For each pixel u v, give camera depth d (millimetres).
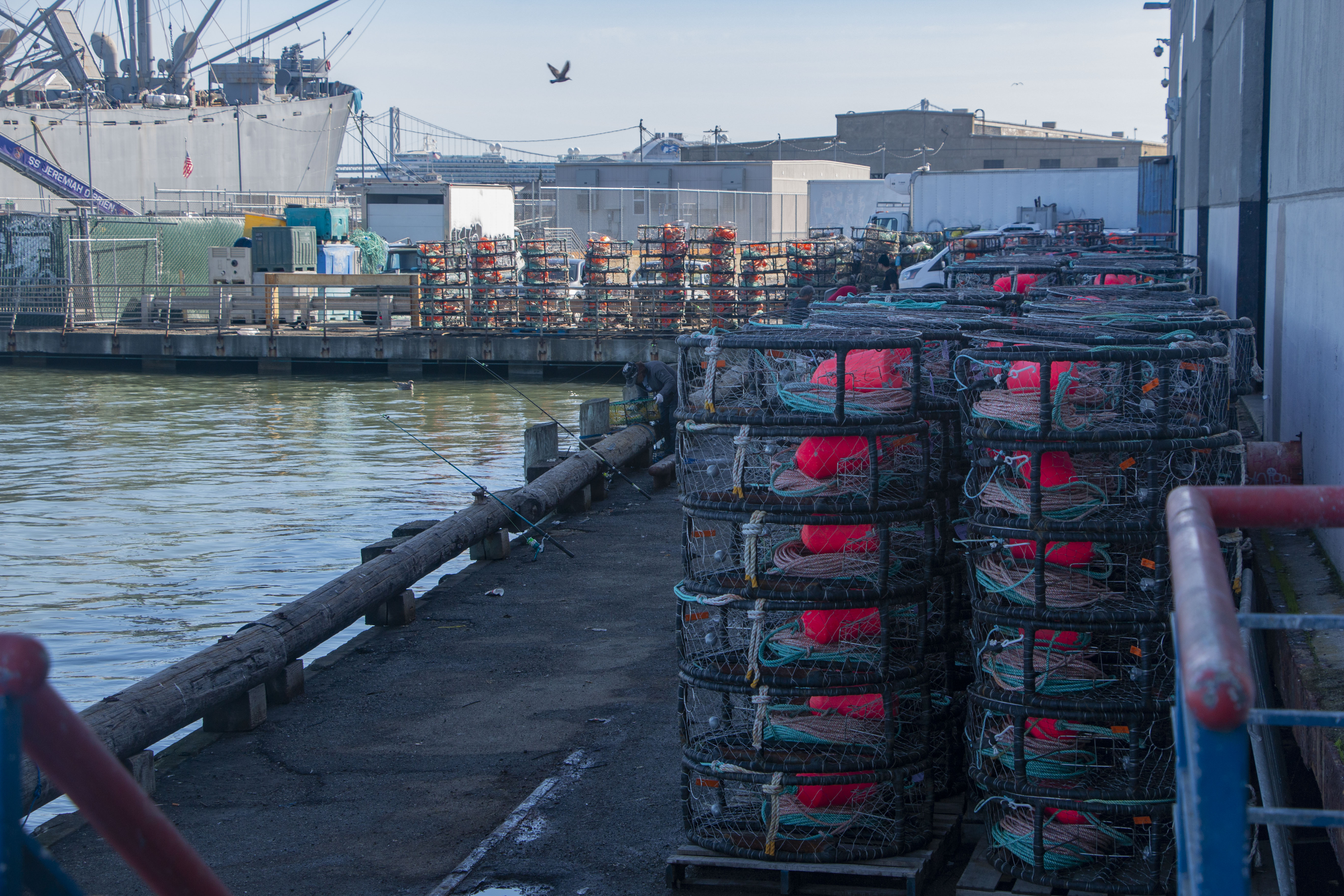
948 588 5211
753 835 4707
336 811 5699
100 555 13359
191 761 6410
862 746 4633
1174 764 4422
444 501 16391
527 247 33125
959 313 6262
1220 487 1568
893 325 5305
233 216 50156
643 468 15930
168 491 17250
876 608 4629
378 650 8367
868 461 4586
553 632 8672
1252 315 11672
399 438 22469
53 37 87688
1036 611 4320
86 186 54594
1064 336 4613
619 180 62906
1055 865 4383
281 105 78500
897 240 37250
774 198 59375
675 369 16672
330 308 36438
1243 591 4816
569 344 31969
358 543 13930
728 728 4945
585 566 10664
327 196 66562
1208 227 18656
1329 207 6523
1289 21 8367
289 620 7305
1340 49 6168
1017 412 4445
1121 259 12859
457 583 10188
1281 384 8641
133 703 5895
